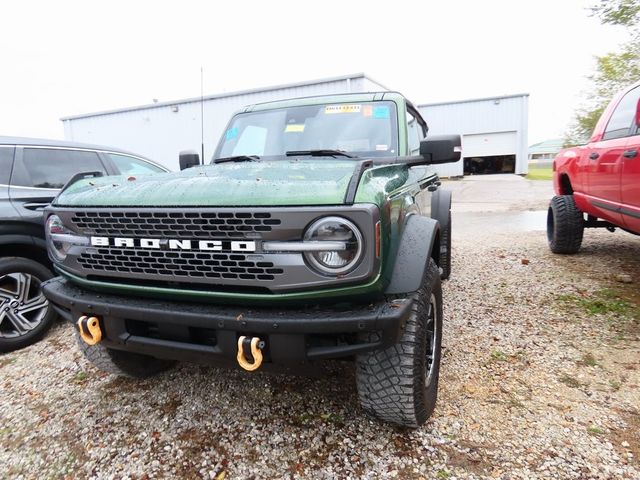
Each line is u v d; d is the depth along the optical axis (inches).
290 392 108.3
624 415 93.3
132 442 92.5
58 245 92.2
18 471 86.0
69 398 111.5
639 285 169.5
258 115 138.3
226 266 73.8
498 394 103.0
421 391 83.1
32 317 150.6
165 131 660.1
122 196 83.7
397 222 81.4
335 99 133.1
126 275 82.7
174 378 118.4
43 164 160.7
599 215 185.6
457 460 82.4
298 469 82.4
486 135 991.0
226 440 91.5
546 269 197.5
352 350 72.4
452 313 153.2
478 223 375.9
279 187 73.5
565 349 123.1
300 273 70.0
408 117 134.2
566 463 80.3
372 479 79.0
